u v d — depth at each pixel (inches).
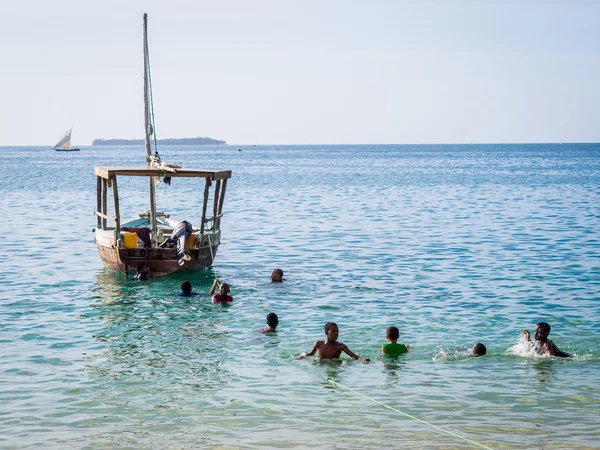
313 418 456.4
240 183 3289.9
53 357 589.9
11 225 1561.3
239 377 539.5
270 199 2341.3
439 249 1208.8
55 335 661.3
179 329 684.7
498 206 2057.1
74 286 898.7
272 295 839.1
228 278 949.8
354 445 413.1
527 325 690.8
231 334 666.2
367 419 454.3
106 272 1000.2
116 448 409.7
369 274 974.4
